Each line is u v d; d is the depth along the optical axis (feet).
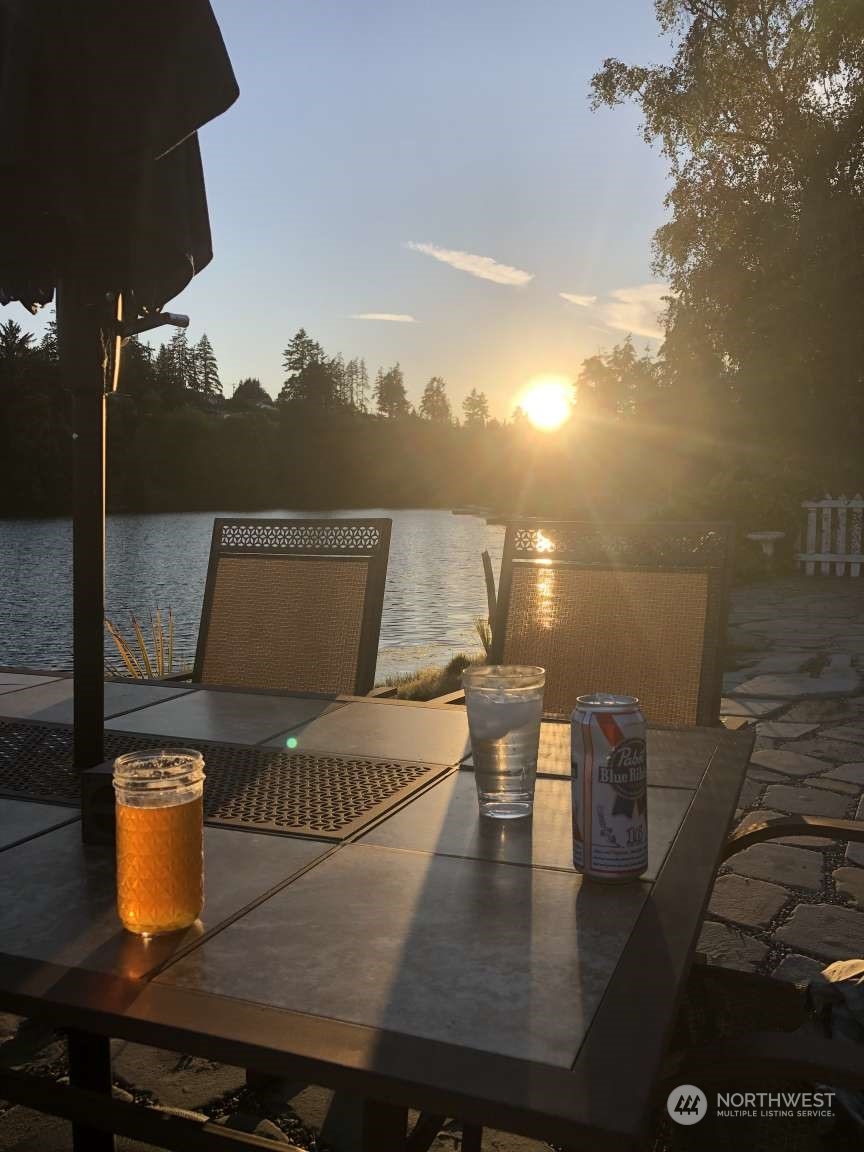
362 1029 2.44
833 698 18.43
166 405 280.31
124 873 3.01
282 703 6.70
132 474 225.15
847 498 51.31
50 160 4.97
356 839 3.91
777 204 62.44
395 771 4.93
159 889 2.99
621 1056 2.29
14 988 2.68
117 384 5.29
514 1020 2.47
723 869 10.00
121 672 17.99
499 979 2.69
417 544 94.48
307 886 3.41
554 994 2.61
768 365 62.03
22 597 49.96
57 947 2.95
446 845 3.82
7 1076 3.09
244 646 9.18
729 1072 2.93
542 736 5.67
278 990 2.65
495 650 8.43
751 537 46.96
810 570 48.75
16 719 6.06
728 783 4.66
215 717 6.23
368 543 8.95
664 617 8.00
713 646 7.77
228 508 248.73
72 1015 2.59
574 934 2.98
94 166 5.18
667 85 66.74
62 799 4.48
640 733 3.40
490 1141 5.74
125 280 5.37
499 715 4.09
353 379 422.82
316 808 4.32
